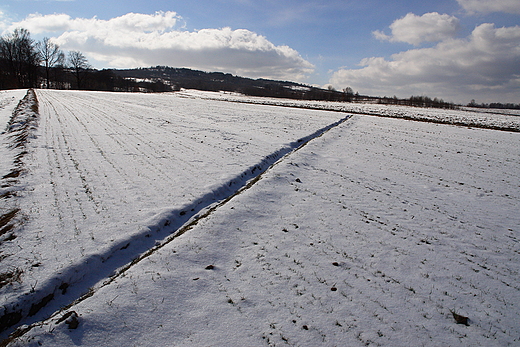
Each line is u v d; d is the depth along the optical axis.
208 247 6.71
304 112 37.81
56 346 3.93
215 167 12.46
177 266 5.94
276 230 7.86
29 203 8.07
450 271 6.63
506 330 5.02
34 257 5.81
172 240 6.88
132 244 6.72
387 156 16.77
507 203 10.83
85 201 8.45
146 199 8.91
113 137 16.83
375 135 23.14
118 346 4.17
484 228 8.78
